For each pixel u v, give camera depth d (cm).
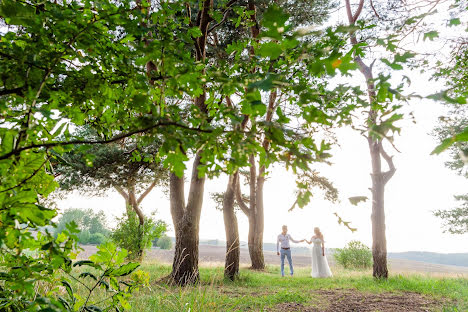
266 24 66
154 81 121
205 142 88
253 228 1306
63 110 131
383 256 906
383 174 937
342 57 79
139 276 171
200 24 512
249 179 1455
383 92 96
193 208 804
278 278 952
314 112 89
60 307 99
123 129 146
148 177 1370
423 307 551
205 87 127
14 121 112
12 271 101
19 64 89
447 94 79
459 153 66
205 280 784
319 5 876
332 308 540
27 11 91
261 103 81
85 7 130
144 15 129
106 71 137
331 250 1655
